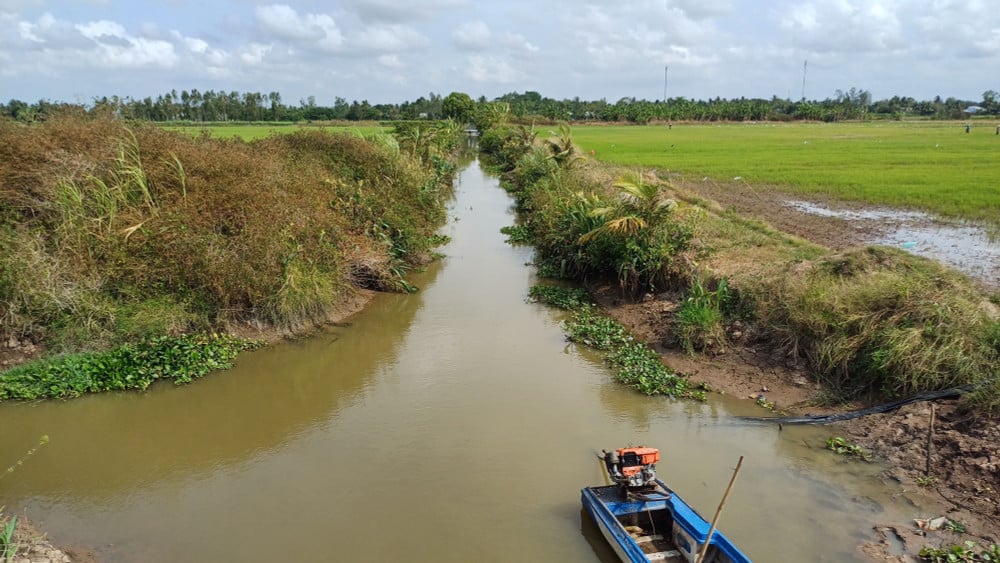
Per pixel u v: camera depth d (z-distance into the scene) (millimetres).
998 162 35406
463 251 20938
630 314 14227
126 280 12047
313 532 7141
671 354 12094
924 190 25453
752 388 10609
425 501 7699
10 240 11508
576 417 9844
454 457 8695
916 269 12062
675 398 10438
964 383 8984
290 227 13938
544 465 8484
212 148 16016
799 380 10516
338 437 9281
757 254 14508
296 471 8414
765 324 11641
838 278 11820
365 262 15852
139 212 12664
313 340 13008
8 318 10992
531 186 28297
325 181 17516
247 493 7930
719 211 20125
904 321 10008
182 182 13312
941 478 7738
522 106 114000
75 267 11625
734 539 6906
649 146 51969
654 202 15062
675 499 7066
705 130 85062
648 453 7211
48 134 13539
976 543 6633
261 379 11234
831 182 28312
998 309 10453
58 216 12320
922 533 6910
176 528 7238
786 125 103188
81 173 12867
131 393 10562
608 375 11430
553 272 17844
